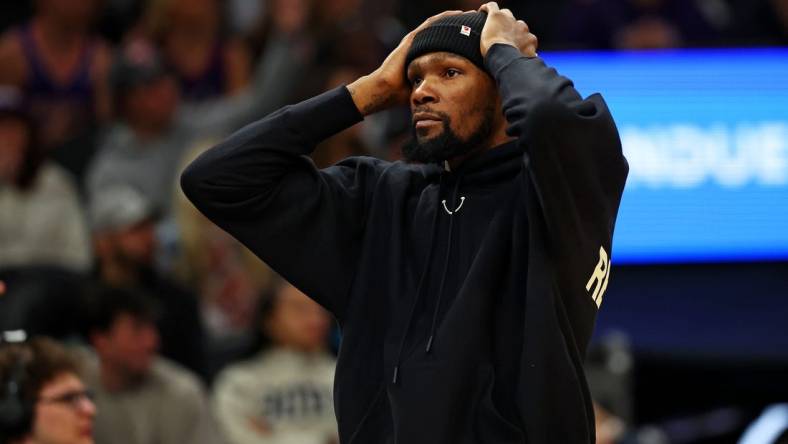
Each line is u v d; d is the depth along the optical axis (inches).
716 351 1057.5
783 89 1111.0
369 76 453.4
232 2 1305.4
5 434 582.2
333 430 893.2
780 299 1090.1
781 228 1104.8
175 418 806.5
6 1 1318.9
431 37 437.7
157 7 1165.1
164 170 1051.3
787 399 1059.9
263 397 883.4
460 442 418.0
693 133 1103.0
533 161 410.3
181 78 1159.6
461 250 435.5
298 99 1089.4
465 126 433.4
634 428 997.8
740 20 1254.3
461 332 420.8
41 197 964.6
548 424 414.6
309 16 1128.2
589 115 420.8
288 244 453.4
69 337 826.2
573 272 422.3
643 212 1099.3
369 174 465.4
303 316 888.9
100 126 1134.4
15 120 952.9
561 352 414.6
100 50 1163.3
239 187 445.1
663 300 1086.4
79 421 589.9
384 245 450.9
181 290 903.1
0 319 826.2
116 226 891.4
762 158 1106.1
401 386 423.8
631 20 1211.9
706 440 999.0
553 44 1199.6
